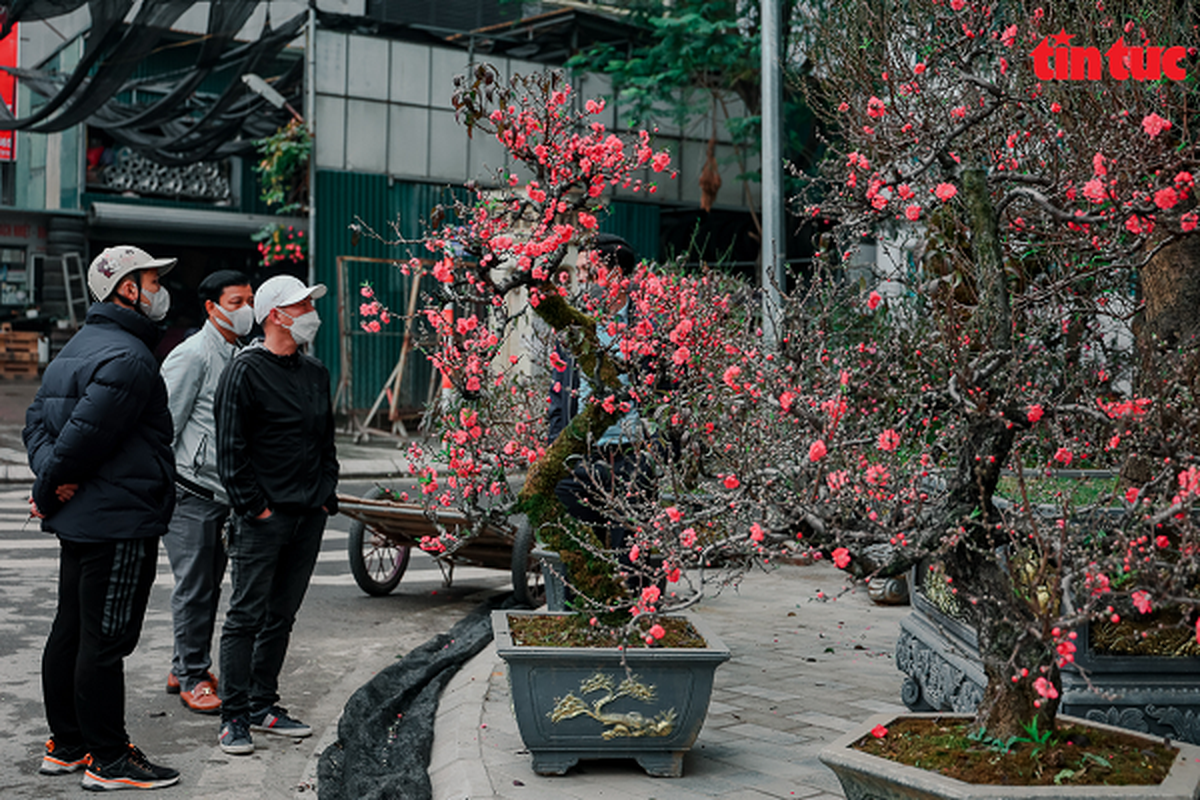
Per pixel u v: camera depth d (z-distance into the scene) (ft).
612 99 63.41
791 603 24.70
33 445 14.02
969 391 9.43
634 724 13.04
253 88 58.75
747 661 19.36
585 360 13.17
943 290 12.20
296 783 14.30
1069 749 9.50
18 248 73.87
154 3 49.75
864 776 9.30
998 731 9.74
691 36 59.31
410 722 16.06
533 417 18.48
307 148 59.93
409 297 61.67
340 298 59.72
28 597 24.23
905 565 9.53
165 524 14.35
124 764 13.96
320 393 16.58
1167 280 14.51
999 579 9.82
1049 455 13.75
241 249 75.66
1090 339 14.12
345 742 15.39
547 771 13.20
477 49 65.57
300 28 58.95
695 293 16.37
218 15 52.03
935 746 9.70
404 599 26.68
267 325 16.08
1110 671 12.34
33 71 56.18
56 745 14.57
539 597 25.71
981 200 9.91
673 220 70.38
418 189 63.26
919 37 18.33
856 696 17.13
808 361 12.06
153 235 72.90
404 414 60.70
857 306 16.14
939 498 10.52
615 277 14.23
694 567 10.09
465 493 14.17
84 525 13.60
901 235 20.59
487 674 17.94
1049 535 9.67
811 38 25.68
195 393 17.16
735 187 69.56
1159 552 10.07
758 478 9.87
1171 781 8.70
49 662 14.30
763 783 13.04
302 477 16.02
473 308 12.90
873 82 19.52
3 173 73.36
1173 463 9.28
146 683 18.76
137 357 13.73
